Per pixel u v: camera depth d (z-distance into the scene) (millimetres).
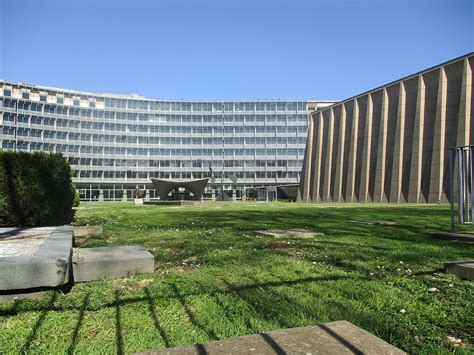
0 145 80688
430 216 15258
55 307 3703
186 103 100250
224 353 2121
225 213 18953
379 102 51969
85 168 91125
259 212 19672
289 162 98938
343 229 10383
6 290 3904
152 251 6961
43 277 3949
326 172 61219
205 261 5867
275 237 8461
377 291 4180
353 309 3615
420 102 44875
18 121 83375
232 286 4410
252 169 98750
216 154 99312
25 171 10102
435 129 42344
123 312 3580
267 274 4938
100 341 2973
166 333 3111
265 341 2281
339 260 5828
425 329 3209
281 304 3738
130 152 95812
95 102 93250
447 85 42312
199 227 11383
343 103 59188
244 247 7102
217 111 100375
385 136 49594
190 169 98375
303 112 100250
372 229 10359
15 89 83812
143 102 97812
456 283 4520
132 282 4660
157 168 97062
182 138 99188
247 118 100312
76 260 4785
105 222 13641
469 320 3381
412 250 6820
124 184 94812
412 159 44781
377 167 49906
